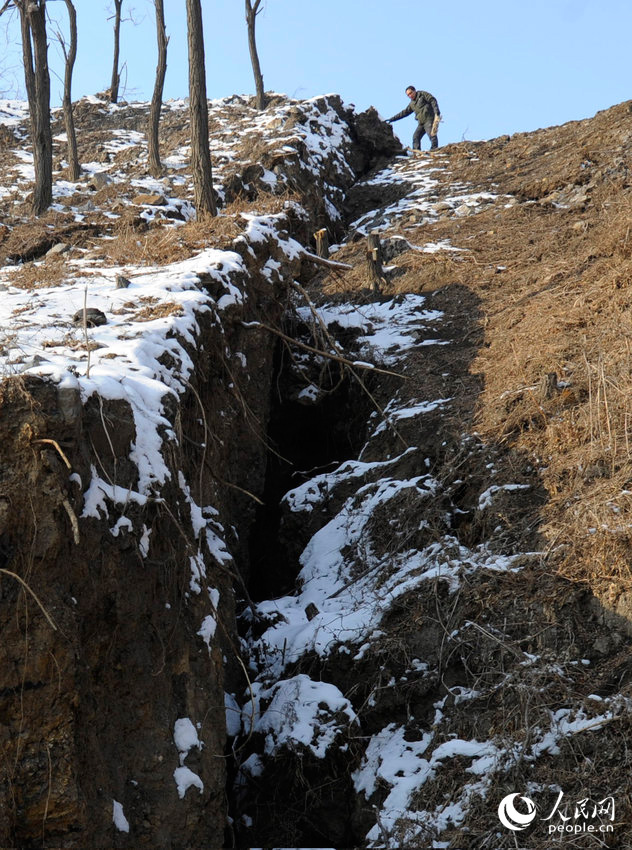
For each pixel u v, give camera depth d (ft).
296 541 34.68
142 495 19.75
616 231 43.80
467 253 51.21
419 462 33.24
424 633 25.75
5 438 16.61
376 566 30.01
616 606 23.50
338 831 23.80
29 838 15.96
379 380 40.32
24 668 15.99
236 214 39.70
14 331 24.22
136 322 26.08
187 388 24.97
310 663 26.96
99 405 19.12
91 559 17.84
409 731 24.53
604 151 61.57
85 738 17.21
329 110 79.66
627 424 27.89
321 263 41.63
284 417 41.83
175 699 20.48
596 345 33.30
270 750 24.72
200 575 20.89
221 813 21.15
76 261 36.45
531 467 29.30
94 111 89.71
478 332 41.14
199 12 42.09
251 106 85.92
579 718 21.90
